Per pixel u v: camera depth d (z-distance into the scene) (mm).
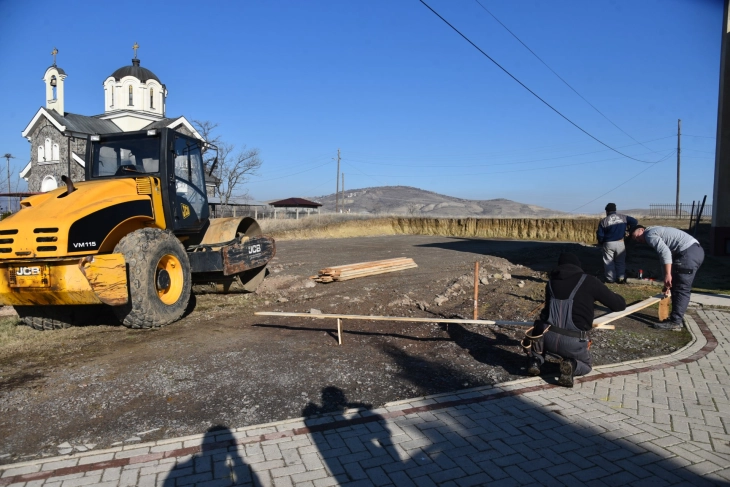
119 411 4641
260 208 46594
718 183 16578
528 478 3418
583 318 4898
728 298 9422
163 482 3422
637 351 6363
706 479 3395
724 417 4355
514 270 14648
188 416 4512
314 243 25562
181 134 8828
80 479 3471
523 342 5258
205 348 6570
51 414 4598
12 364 6008
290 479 3432
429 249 21547
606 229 10945
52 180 36281
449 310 8727
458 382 5285
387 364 5883
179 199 8766
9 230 6527
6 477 3508
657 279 11492
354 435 4062
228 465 3627
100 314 8586
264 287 10789
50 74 37500
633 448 3816
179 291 8055
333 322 7984
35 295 6641
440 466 3582
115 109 39281
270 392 5039
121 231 7531
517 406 4609
